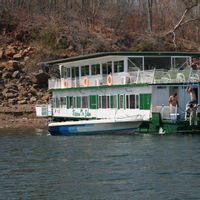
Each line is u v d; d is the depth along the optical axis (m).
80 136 61.91
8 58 105.69
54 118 80.50
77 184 34.41
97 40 115.19
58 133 64.19
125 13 136.50
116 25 129.12
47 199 31.14
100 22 129.12
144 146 50.28
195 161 41.12
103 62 70.25
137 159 42.75
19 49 108.88
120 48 115.75
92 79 71.44
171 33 130.00
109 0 138.88
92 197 31.33
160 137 57.22
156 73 62.03
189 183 33.88
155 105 61.62
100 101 69.81
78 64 75.50
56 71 99.75
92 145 52.56
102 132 62.53
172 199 30.52
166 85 61.97
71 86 75.88
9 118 84.25
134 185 33.72
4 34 113.94
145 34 124.88
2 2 123.81
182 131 59.91
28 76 98.69
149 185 33.62
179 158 42.62
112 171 38.06
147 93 62.09
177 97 62.69
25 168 40.25
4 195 32.09
